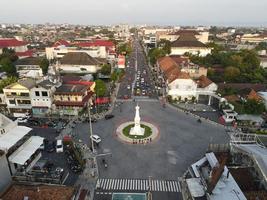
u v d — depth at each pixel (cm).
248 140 6762
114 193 5247
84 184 5494
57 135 7656
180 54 18250
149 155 6612
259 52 19438
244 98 9481
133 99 10844
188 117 9025
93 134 7700
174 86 10475
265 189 4819
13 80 10256
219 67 14325
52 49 17025
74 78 11419
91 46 18525
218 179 4616
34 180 5278
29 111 9225
